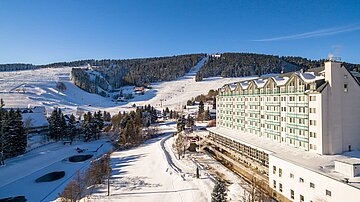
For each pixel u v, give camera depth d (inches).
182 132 4092.0
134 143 3944.4
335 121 1875.0
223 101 3636.8
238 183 2086.6
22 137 3304.6
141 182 2201.0
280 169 1787.6
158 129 5172.2
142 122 5285.4
